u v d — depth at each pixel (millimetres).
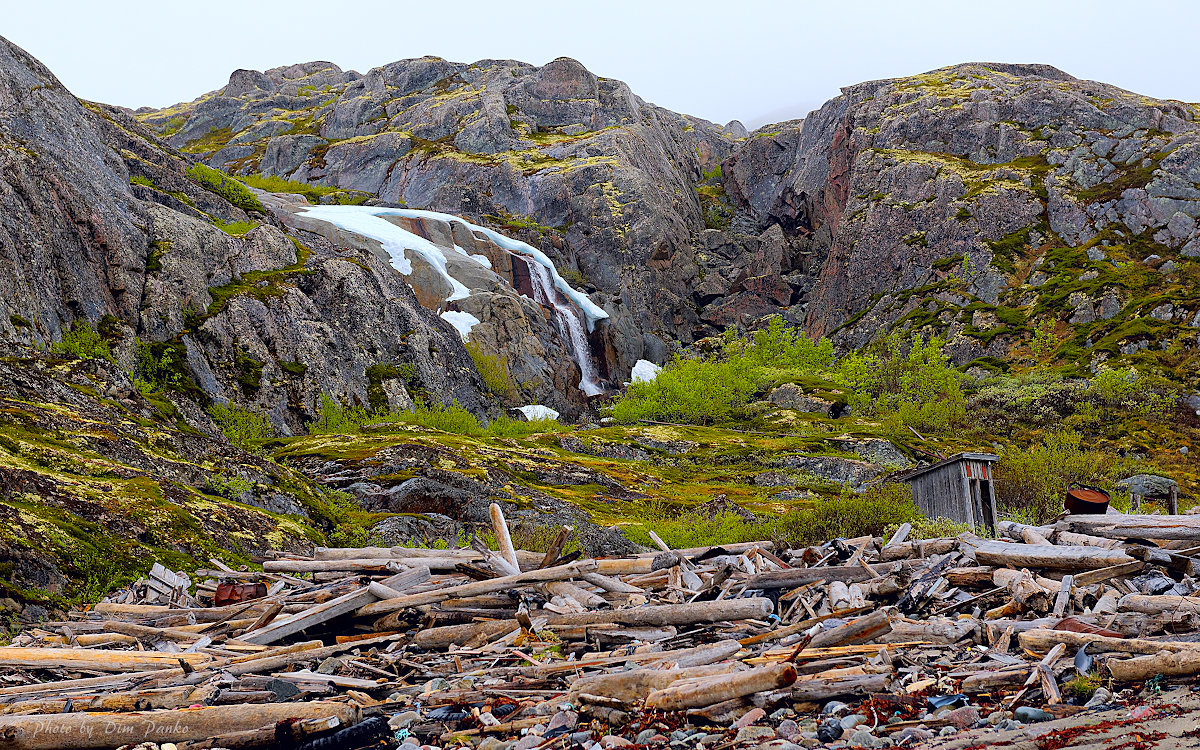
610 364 91438
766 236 119812
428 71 142625
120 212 44188
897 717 5754
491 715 6570
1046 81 114125
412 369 55312
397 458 32406
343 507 24562
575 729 6125
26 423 17859
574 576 10242
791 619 9039
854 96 125938
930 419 56938
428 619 9672
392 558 12336
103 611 11625
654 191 110750
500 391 67000
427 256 77875
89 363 23703
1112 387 57812
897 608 9039
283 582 12141
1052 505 25141
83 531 14086
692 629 8812
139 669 8758
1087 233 88250
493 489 30281
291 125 144500
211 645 9789
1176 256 80188
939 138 110375
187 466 19734
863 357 76875
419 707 6965
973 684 6281
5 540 12484
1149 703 5316
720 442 51625
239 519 17516
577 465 39875
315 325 51125
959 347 79812
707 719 5977
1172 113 104500
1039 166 99188
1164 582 8680
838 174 118812
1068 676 6309
